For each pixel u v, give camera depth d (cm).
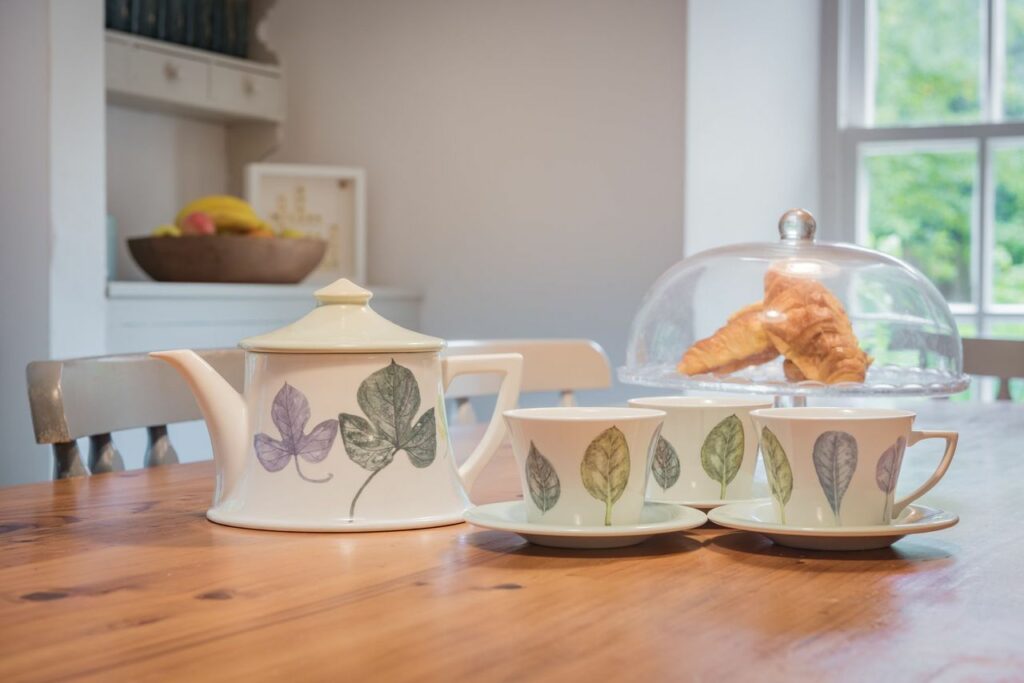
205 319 244
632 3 262
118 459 101
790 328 124
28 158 215
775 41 290
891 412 63
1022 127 292
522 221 278
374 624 46
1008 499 81
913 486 87
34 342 215
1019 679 39
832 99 313
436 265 290
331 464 66
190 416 109
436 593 51
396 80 294
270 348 66
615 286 266
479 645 43
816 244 141
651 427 61
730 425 72
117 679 38
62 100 214
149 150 293
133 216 289
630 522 61
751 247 142
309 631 45
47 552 60
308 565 57
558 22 272
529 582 53
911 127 305
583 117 269
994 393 304
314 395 66
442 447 68
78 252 218
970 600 50
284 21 307
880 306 136
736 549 61
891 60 310
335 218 293
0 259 221
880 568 57
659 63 259
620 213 265
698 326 138
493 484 85
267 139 308
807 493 61
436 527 66
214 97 285
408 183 294
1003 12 297
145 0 270
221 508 69
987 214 299
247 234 260
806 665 40
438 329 291
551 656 41
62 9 213
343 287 69
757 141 283
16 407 219
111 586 52
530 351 150
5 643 43
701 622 46
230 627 45
